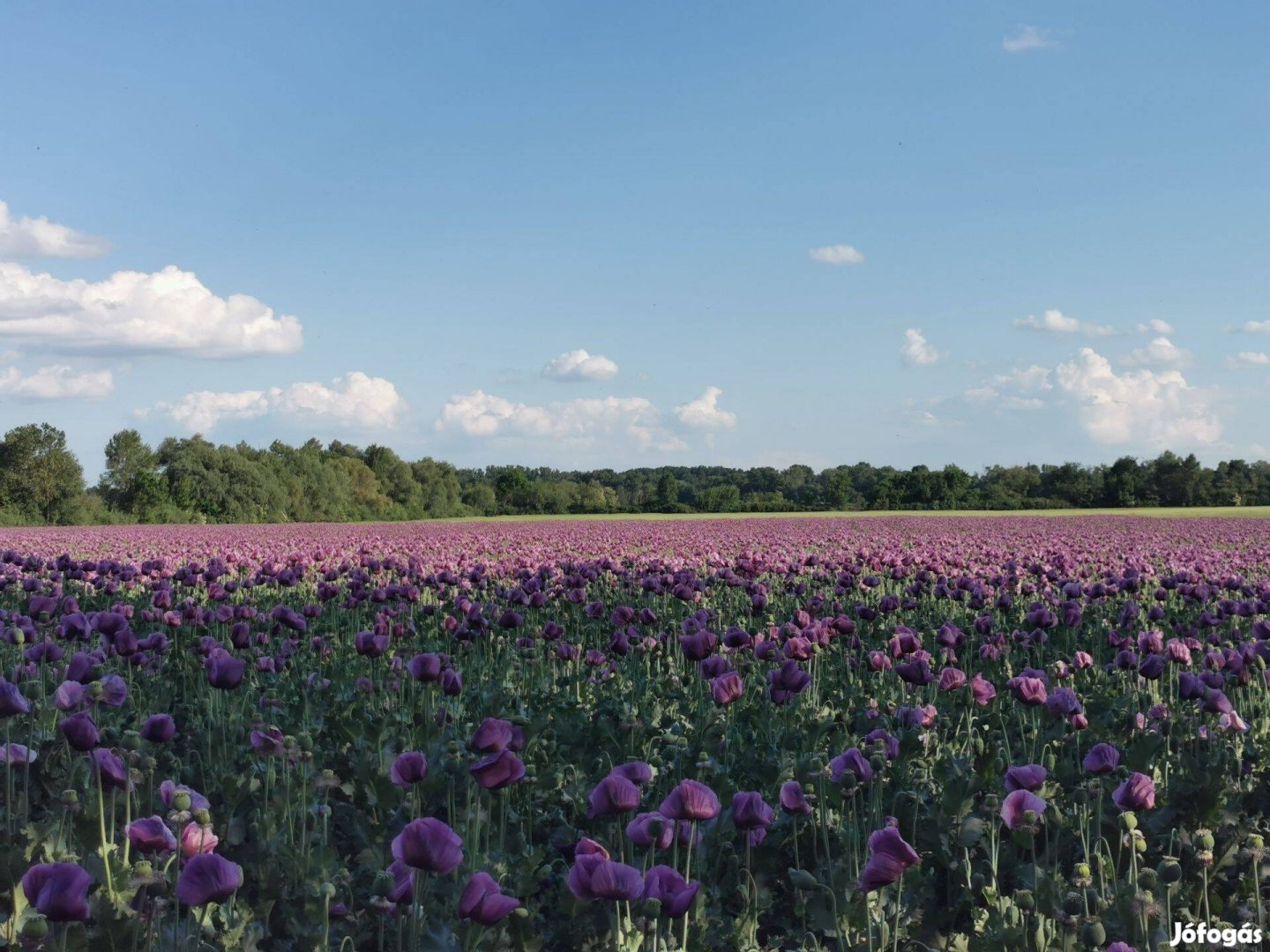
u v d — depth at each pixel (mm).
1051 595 16172
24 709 5207
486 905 3613
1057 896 4758
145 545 34906
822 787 5367
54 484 99375
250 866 5203
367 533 47875
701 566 19953
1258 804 6379
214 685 6617
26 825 5223
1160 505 132500
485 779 4727
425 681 7098
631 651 10203
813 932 4895
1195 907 5117
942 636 9414
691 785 4387
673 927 4523
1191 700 7953
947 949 4828
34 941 3539
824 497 135625
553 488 154500
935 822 5629
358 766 6137
